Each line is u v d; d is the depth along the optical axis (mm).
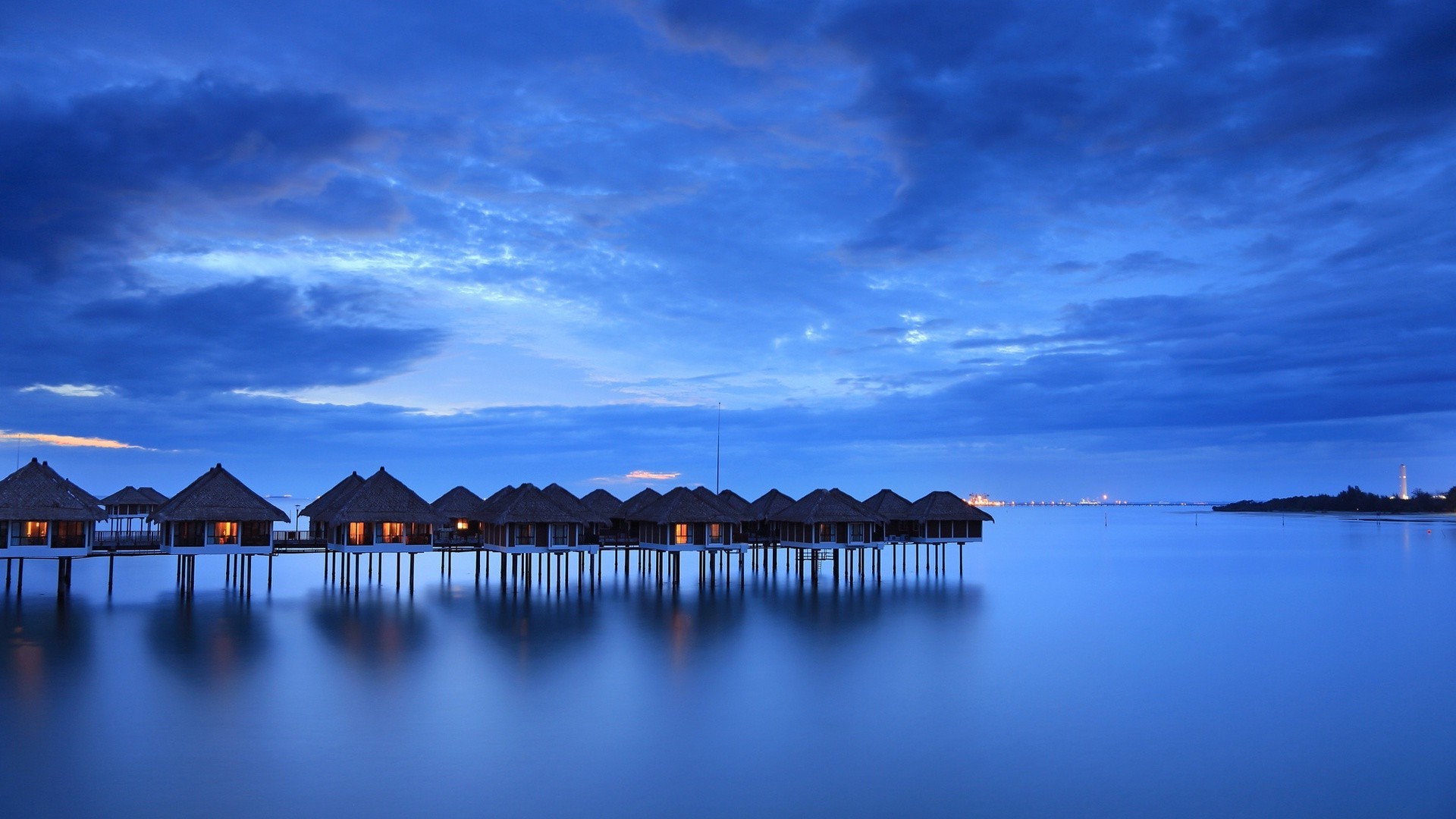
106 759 29406
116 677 39438
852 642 50000
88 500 58562
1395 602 70000
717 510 72375
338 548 64812
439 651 45750
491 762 29641
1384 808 26766
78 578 77750
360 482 69062
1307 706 37156
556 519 66438
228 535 61594
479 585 73375
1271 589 78625
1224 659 46375
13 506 55000
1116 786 28297
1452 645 50844
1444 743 32469
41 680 38750
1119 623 57719
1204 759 30688
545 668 42406
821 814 26000
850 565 79312
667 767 29453
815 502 75688
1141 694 38906
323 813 25500
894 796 27297
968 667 43938
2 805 25672
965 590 74875
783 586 75688
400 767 29078
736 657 45281
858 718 34969
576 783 27953
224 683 38719
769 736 32594
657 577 73625
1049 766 29922
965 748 31625
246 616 55844
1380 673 43438
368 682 39219
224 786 27359
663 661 44188
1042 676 42125
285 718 33969
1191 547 144125
